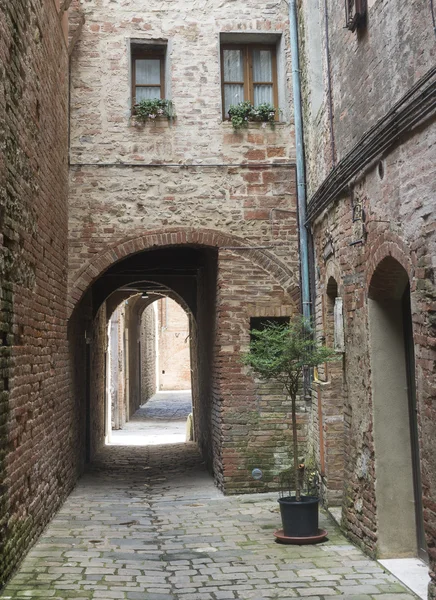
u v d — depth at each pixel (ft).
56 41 27.78
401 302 20.74
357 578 18.24
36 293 23.06
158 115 32.68
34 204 22.61
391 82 18.61
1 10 17.44
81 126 32.24
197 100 32.91
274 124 33.09
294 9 32.89
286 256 32.58
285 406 31.71
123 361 74.49
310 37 30.53
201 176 32.63
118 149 32.35
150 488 33.22
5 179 18.02
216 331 33.37
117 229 31.96
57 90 28.14
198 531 23.98
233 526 24.67
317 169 29.27
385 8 18.97
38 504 22.85
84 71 32.55
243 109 32.86
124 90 32.63
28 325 21.52
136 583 18.01
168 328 148.46
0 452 17.39
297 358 23.13
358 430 21.85
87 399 42.55
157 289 56.95
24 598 16.74
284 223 32.76
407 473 20.24
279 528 24.20
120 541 22.56
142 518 26.16
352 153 21.43
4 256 17.99
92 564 19.80
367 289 20.68
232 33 33.42
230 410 31.55
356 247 22.08
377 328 20.62
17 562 19.31
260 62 34.58
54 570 19.16
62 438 29.14
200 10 33.37
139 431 67.21
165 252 44.45
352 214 22.44
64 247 30.22
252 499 29.68
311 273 30.96
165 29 33.14
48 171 25.63
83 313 40.06
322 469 27.76
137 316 94.07
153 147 32.50
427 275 15.80
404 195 17.37
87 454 42.45
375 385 20.42
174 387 147.95
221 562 20.01
